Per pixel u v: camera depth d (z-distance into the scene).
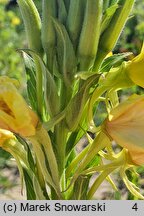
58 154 0.18
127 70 0.18
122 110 0.17
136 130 0.17
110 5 0.18
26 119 0.16
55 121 0.17
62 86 0.18
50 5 0.17
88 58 0.17
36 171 0.18
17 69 0.62
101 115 0.46
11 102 0.16
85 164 0.18
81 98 0.17
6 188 0.47
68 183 0.19
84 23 0.17
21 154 0.19
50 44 0.18
